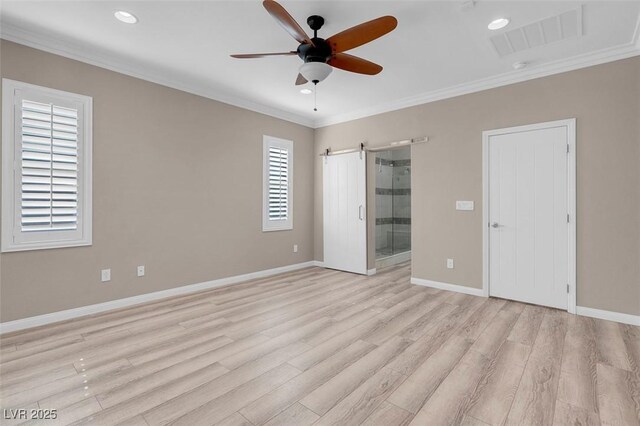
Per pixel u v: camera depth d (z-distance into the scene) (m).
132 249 3.52
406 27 2.69
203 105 4.16
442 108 4.20
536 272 3.53
